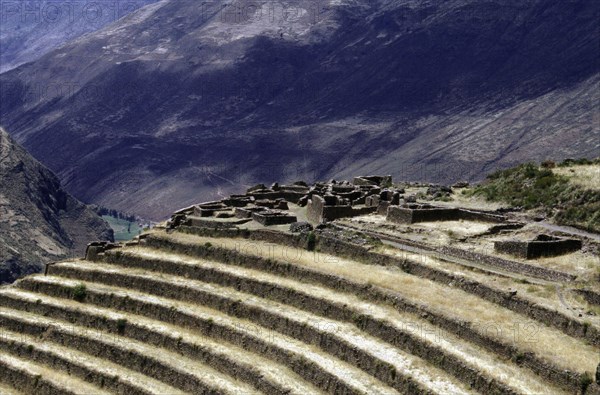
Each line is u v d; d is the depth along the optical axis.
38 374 90.62
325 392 73.94
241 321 89.00
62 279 108.50
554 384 63.97
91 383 88.06
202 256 104.81
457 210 105.56
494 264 87.06
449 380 68.38
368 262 93.00
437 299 79.75
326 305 85.12
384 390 70.44
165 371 84.88
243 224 110.94
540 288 78.50
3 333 99.25
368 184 130.12
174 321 93.06
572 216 97.50
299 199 125.88
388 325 77.06
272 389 76.06
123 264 108.88
